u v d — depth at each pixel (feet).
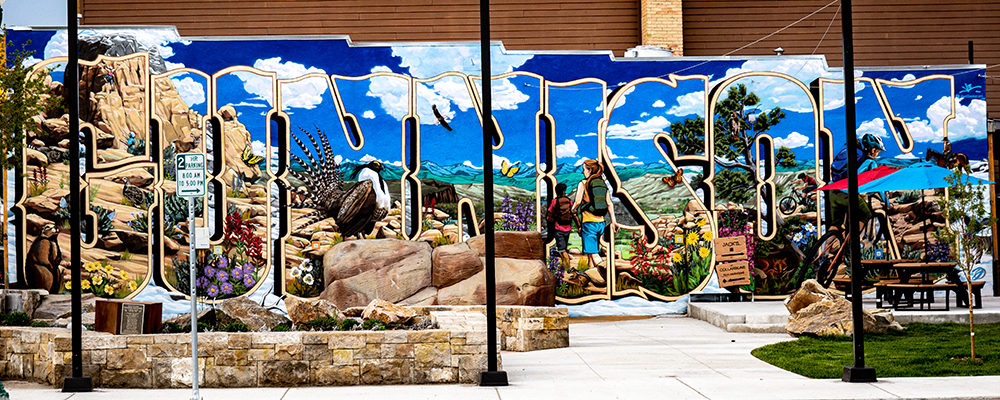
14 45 57.21
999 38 76.48
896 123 63.05
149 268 58.44
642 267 61.36
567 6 74.43
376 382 32.96
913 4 76.54
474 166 60.75
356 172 60.18
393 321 36.37
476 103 61.11
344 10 73.56
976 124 63.31
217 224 58.95
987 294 63.57
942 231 38.01
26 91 45.47
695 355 40.70
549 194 61.11
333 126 60.23
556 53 61.77
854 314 32.73
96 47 59.00
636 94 62.03
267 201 59.47
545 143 61.26
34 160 58.03
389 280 56.44
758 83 62.59
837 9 76.43
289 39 60.29
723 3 75.97
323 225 59.57
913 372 33.99
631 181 61.62
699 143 62.13
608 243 61.21
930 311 51.19
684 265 61.72
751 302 60.85
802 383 32.14
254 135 59.72
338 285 56.44
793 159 62.54
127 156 58.75
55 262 57.93
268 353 32.68
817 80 62.75
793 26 76.13
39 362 34.17
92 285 57.77
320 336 32.89
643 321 58.65
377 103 60.64
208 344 32.60
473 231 60.39
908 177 51.44
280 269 59.06
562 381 33.32
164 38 59.57
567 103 61.62
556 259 60.80
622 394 30.22
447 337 33.37
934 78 63.36
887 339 43.52
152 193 58.85
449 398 29.68
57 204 58.23
